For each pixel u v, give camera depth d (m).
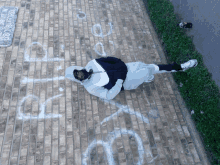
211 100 3.67
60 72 3.98
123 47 4.79
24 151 2.98
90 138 3.27
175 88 4.29
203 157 3.46
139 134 3.46
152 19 5.54
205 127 3.62
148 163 3.18
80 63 4.22
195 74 4.01
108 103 3.73
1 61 3.94
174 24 4.91
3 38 4.24
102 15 5.41
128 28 5.27
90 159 3.06
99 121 3.48
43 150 3.04
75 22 5.03
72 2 5.51
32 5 5.16
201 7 4.16
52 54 4.25
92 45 4.63
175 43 4.66
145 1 6.07
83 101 3.66
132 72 3.09
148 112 3.78
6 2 5.07
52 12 5.12
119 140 3.33
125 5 5.89
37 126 3.25
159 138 3.49
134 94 3.98
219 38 3.65
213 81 3.72
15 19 4.68
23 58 4.06
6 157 2.90
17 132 3.13
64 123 3.35
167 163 3.25
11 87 3.61
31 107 3.42
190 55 4.28
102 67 2.66
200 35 4.15
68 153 3.07
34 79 3.79
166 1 5.36
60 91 3.71
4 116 3.26
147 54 4.80
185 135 3.64
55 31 4.70
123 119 3.59
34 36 4.50
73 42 4.57
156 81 4.29
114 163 3.09
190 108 3.98
